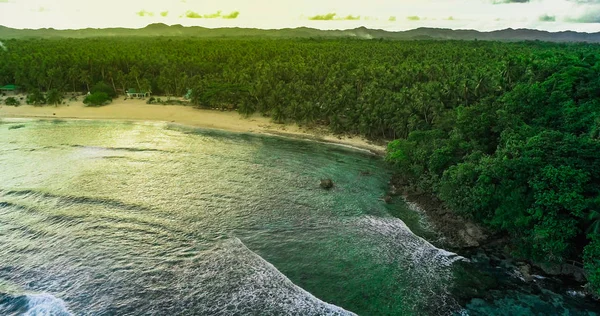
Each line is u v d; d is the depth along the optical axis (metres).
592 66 81.38
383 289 45.44
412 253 51.94
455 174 56.22
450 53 153.62
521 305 43.25
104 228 55.75
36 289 43.62
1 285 43.88
